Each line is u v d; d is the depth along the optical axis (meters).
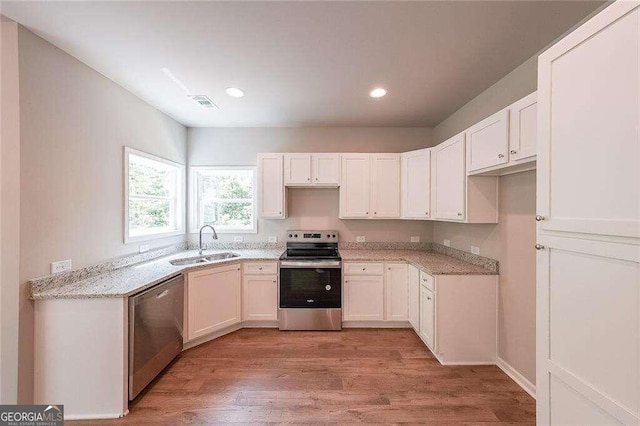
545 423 1.18
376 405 1.85
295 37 1.76
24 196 1.66
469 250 2.77
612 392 0.92
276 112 3.09
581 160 1.01
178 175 3.50
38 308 1.73
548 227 1.16
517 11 1.52
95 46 1.86
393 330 3.04
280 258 3.05
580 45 1.02
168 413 1.79
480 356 2.35
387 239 3.65
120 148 2.46
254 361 2.40
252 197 3.71
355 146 3.65
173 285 2.32
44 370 1.73
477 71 2.17
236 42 1.81
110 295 1.75
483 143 2.09
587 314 1.00
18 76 1.63
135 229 2.85
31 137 1.70
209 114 3.17
